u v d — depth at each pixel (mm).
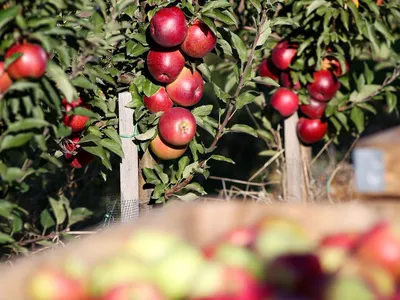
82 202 7352
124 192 5578
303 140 6941
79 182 6902
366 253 2822
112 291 2674
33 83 3947
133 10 5387
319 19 6605
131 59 5605
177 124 5496
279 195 7047
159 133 5609
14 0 4207
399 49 7820
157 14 5242
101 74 5094
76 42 4656
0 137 4211
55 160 4457
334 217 3543
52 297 2818
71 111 4637
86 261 3100
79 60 4707
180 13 5281
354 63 7801
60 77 4188
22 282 2904
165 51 5414
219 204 3635
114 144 5273
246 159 10484
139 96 5555
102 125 5523
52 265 3033
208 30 5406
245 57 5676
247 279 2584
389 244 2809
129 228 3416
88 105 5207
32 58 3973
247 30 7176
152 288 2682
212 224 3588
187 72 5578
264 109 7188
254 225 3246
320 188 7098
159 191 5691
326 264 2850
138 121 5605
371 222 3490
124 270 2795
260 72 7055
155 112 5594
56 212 5145
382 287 2574
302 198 6945
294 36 6801
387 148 4664
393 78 6840
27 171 4484
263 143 10461
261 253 2900
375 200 4656
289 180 6930
